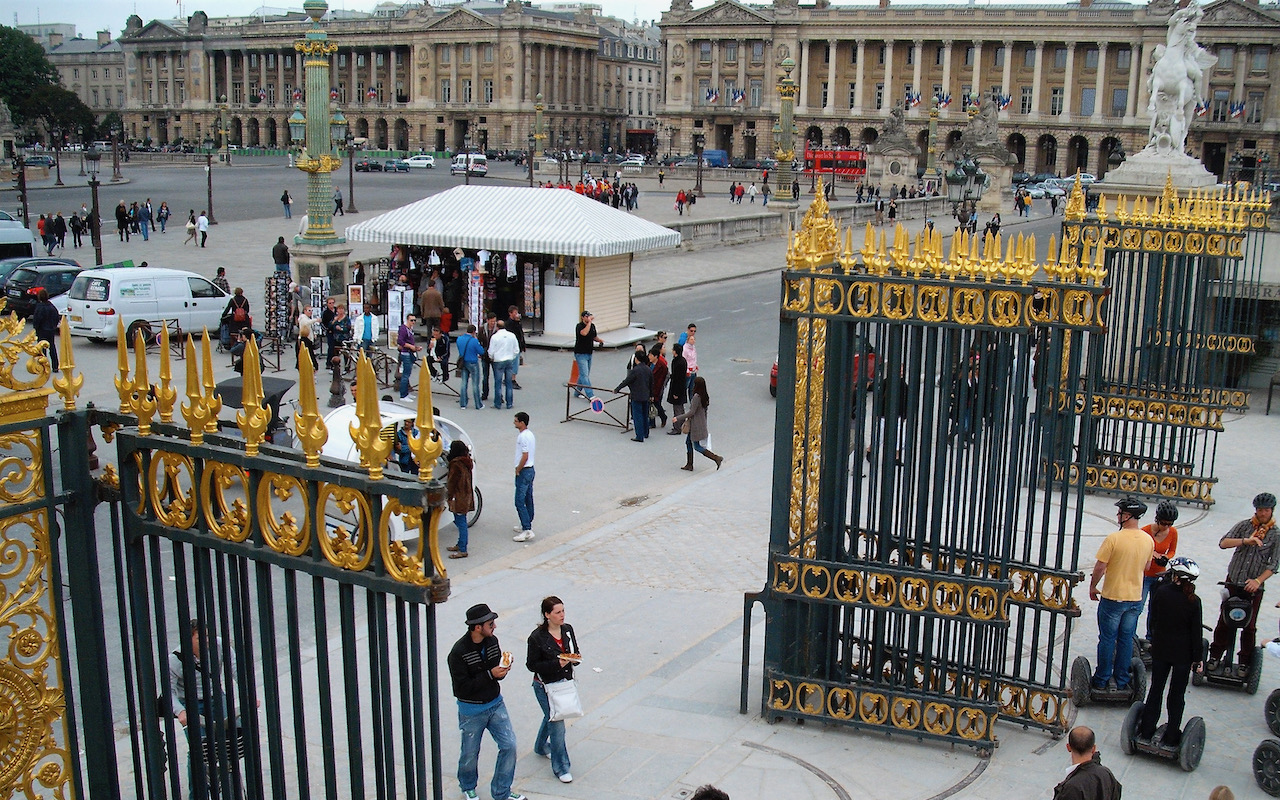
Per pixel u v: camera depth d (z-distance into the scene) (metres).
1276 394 27.34
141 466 6.28
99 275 31.75
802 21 170.25
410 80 193.88
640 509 19.80
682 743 10.69
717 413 27.23
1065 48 155.50
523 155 149.62
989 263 9.84
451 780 10.27
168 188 93.25
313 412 5.52
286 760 10.70
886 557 10.37
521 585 15.99
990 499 9.98
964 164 40.38
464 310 36.78
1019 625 10.76
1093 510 18.59
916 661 11.41
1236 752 10.69
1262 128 143.25
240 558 6.07
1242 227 18.03
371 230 35.53
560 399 28.25
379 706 5.59
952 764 10.21
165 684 6.55
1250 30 142.12
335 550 5.58
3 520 6.04
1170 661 10.23
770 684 11.06
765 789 9.76
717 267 54.59
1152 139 27.20
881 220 73.69
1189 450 19.50
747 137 180.12
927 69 165.62
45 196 83.19
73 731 6.39
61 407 6.29
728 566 16.81
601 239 33.47
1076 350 10.02
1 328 5.95
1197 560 16.22
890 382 10.17
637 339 35.72
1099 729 11.01
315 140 36.47
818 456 11.15
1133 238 18.56
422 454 5.18
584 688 12.32
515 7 180.88
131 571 6.44
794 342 10.29
